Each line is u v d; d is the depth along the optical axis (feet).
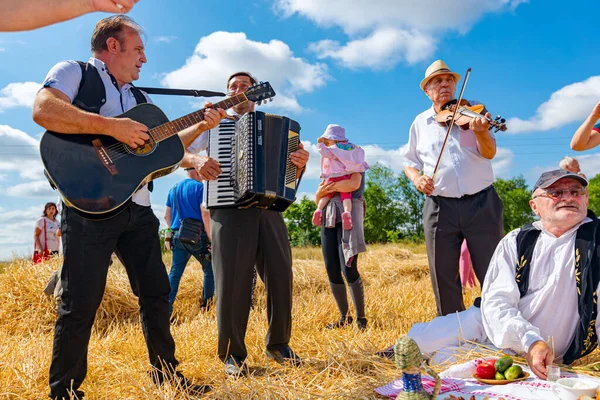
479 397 9.08
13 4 5.21
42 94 10.12
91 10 5.58
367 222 222.28
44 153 10.16
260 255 13.28
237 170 12.37
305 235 155.74
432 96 16.06
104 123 10.22
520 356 11.32
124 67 11.31
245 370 12.16
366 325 18.30
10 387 11.54
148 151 10.95
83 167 10.26
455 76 15.97
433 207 15.39
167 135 11.30
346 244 18.26
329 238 19.11
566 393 8.60
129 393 11.29
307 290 30.27
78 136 10.44
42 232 32.60
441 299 15.34
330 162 18.67
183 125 11.57
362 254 43.50
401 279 36.19
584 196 10.92
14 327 21.52
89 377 12.23
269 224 13.06
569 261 10.82
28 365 12.67
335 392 10.39
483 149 14.71
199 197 21.93
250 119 12.23
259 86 13.29
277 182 12.21
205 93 13.04
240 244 12.62
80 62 10.96
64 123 10.05
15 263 25.20
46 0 5.32
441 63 15.85
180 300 25.63
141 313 11.51
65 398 10.16
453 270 15.25
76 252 10.21
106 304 22.90
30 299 22.53
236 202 12.37
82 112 10.14
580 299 10.61
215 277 12.87
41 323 21.95
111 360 13.23
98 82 10.91
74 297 10.14
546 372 9.74
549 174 11.19
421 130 16.19
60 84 10.28
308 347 14.62
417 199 230.89
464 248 16.14
